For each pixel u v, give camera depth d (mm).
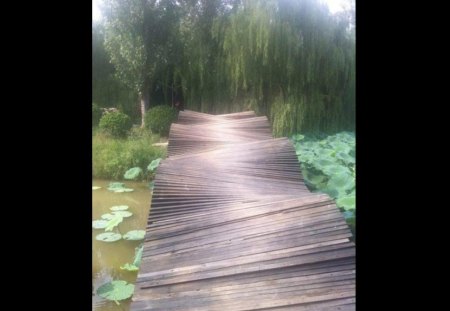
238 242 4078
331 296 3295
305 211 4379
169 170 5848
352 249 3797
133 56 5570
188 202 5098
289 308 3221
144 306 3350
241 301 3322
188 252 4016
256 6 6691
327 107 6520
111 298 3959
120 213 5422
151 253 4074
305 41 6457
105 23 5379
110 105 5656
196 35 6449
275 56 6527
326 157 6211
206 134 6844
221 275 3627
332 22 6309
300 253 3773
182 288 3523
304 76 6531
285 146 6562
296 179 5977
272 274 3600
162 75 6043
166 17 5844
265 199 4906
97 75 5512
